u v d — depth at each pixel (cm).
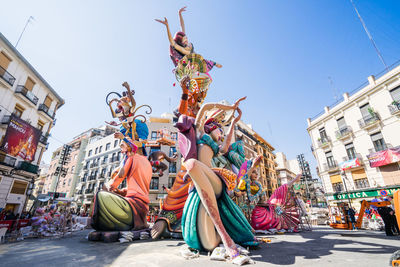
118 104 641
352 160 1978
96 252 359
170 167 2772
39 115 2075
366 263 228
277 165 5072
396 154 1650
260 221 685
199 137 342
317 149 2466
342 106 2180
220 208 311
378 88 1869
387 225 582
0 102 1664
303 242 426
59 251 374
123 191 639
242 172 412
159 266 250
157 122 3109
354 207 1891
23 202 1848
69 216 822
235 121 363
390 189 1653
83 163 4047
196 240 300
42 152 2131
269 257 276
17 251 382
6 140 1600
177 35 698
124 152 614
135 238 532
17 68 1811
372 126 1889
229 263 253
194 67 631
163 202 584
